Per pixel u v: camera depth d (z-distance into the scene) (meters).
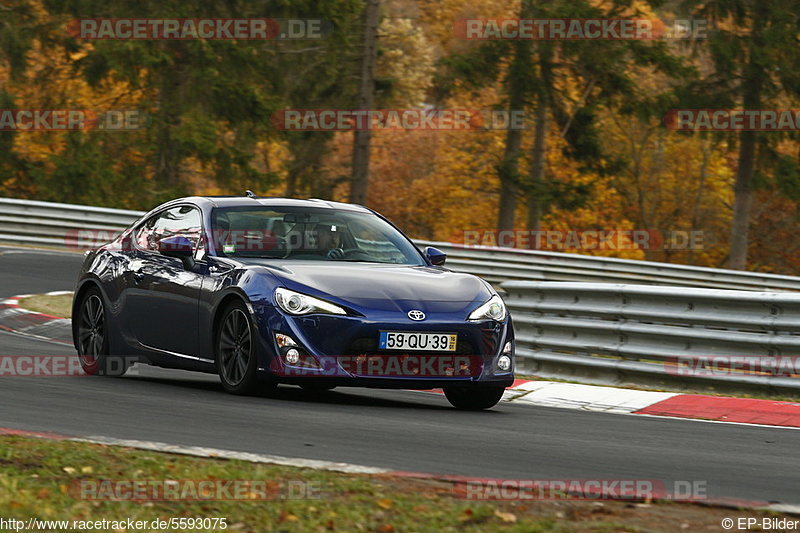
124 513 15.31
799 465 21.34
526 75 132.25
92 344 33.47
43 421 22.66
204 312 28.91
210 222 30.44
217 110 131.75
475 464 19.95
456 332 27.11
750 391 33.50
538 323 40.66
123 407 25.20
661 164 184.38
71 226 82.81
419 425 24.45
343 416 25.16
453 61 132.00
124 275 32.41
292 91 136.62
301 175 146.00
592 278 96.88
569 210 138.62
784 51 136.50
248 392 27.80
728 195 187.25
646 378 36.41
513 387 33.94
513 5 139.88
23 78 137.75
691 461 21.23
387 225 32.03
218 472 17.86
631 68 142.88
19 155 137.62
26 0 134.88
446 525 15.15
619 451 22.11
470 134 172.75
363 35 96.50
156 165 134.50
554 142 161.25
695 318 35.00
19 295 55.50
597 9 134.00
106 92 141.12
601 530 15.02
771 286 102.50
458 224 177.12
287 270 27.78
